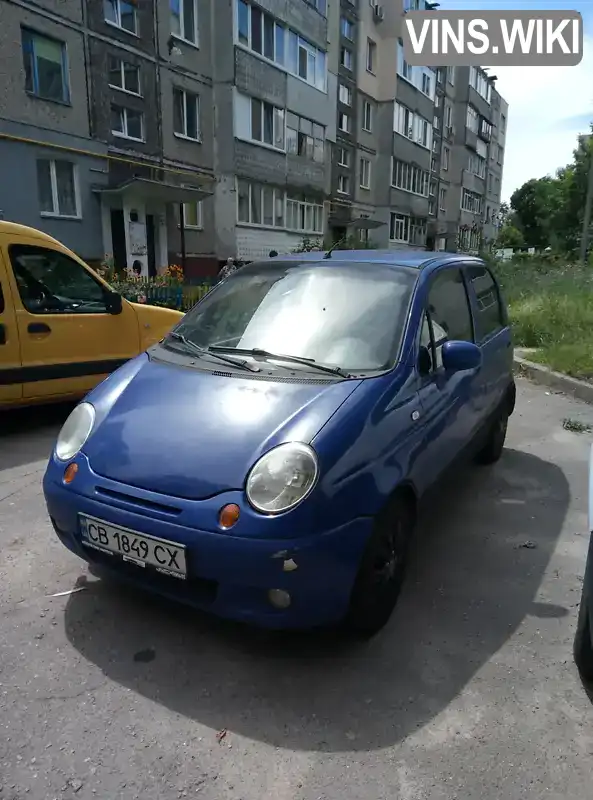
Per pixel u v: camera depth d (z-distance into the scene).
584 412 6.98
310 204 27.88
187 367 3.14
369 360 3.06
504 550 3.65
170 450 2.57
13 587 3.06
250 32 21.84
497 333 4.83
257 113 22.78
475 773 2.05
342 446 2.49
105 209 17.39
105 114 17.06
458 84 46.78
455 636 2.79
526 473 4.97
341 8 29.41
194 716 2.27
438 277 3.81
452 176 48.50
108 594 3.02
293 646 2.68
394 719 2.28
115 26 17.08
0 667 2.49
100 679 2.44
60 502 2.67
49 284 5.61
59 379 5.63
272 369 3.00
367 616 2.64
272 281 3.73
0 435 5.57
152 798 1.93
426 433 3.09
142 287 13.07
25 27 14.69
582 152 43.12
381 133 34.53
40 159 15.64
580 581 3.32
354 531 2.44
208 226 21.98
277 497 2.32
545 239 61.78
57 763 2.04
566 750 2.16
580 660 2.49
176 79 19.55
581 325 10.82
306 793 1.96
